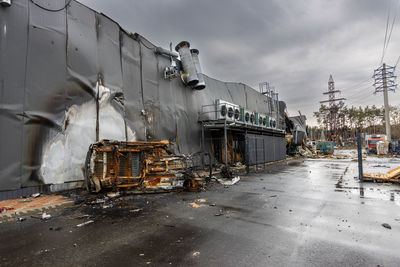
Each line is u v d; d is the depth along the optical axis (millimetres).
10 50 7047
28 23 7535
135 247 3582
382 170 14352
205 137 16516
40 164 7520
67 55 8578
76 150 8578
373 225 4566
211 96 18000
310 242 3744
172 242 3773
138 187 7621
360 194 7559
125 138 10617
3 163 6715
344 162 21828
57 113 8102
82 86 9008
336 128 85500
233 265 2986
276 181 10672
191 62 14875
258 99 25766
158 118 12734
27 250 3482
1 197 6574
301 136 36344
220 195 7602
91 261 3123
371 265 2965
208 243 3725
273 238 3930
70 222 4844
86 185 7270
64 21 8602
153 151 8438
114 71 10484
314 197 7207
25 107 7277
